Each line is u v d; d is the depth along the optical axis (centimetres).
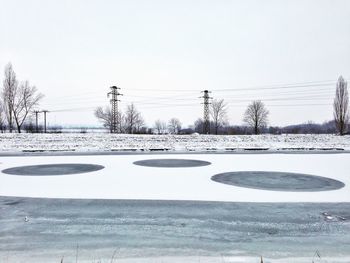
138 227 579
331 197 843
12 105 4069
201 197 842
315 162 1683
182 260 428
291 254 451
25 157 1928
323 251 464
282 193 895
